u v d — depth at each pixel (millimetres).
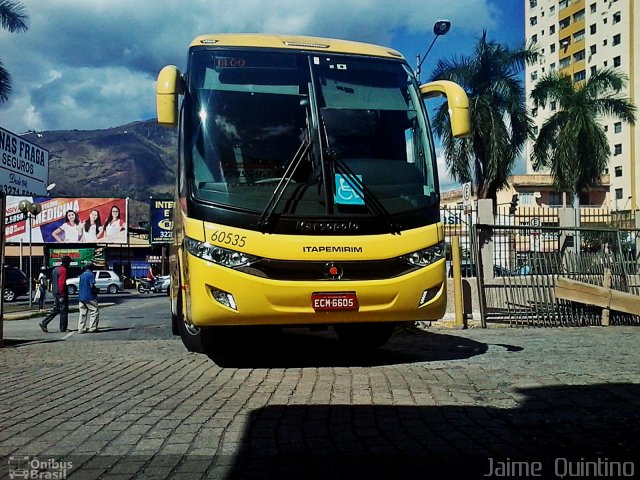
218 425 4477
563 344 8625
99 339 11844
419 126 7105
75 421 4676
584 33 82812
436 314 6711
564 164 32312
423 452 3844
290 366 7109
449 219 12141
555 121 32844
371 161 6660
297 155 6477
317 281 6199
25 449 3992
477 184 31312
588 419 4504
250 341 9617
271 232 6164
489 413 4730
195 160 6430
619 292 11328
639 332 10242
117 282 49875
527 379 5945
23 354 9234
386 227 6477
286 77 6902
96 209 47719
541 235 11805
